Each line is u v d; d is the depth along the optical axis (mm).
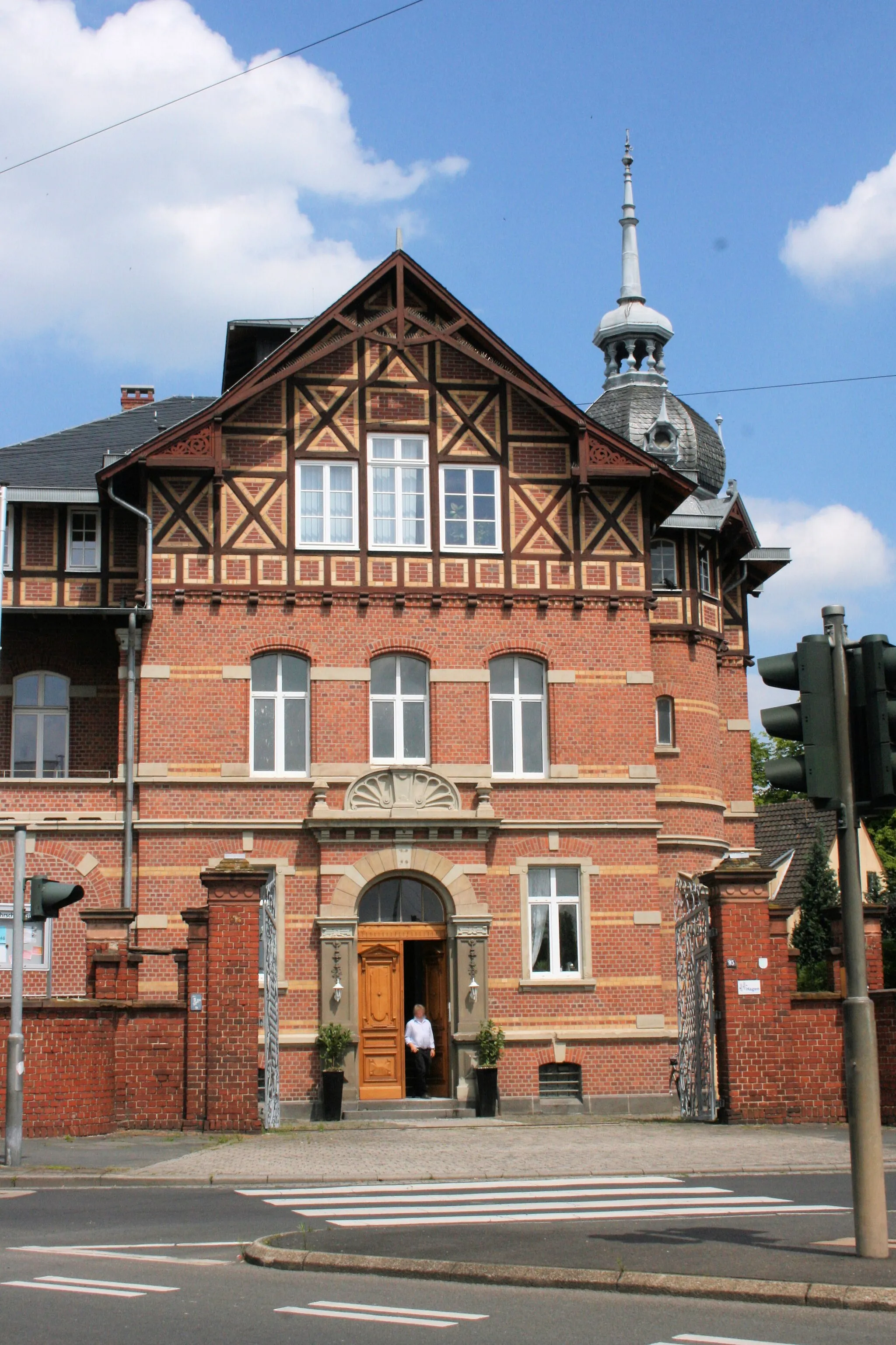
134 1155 18109
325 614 27719
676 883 26703
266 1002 23109
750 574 35250
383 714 27828
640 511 28922
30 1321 8789
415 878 27219
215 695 27219
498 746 28094
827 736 10500
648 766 28094
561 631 28328
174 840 26719
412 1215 13234
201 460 27375
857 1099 10336
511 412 28812
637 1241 11156
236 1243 11867
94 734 29266
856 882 10523
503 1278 9984
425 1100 26156
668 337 40781
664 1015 28484
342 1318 8867
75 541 29109
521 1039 26922
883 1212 10219
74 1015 20438
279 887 26797
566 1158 17766
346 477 28203
